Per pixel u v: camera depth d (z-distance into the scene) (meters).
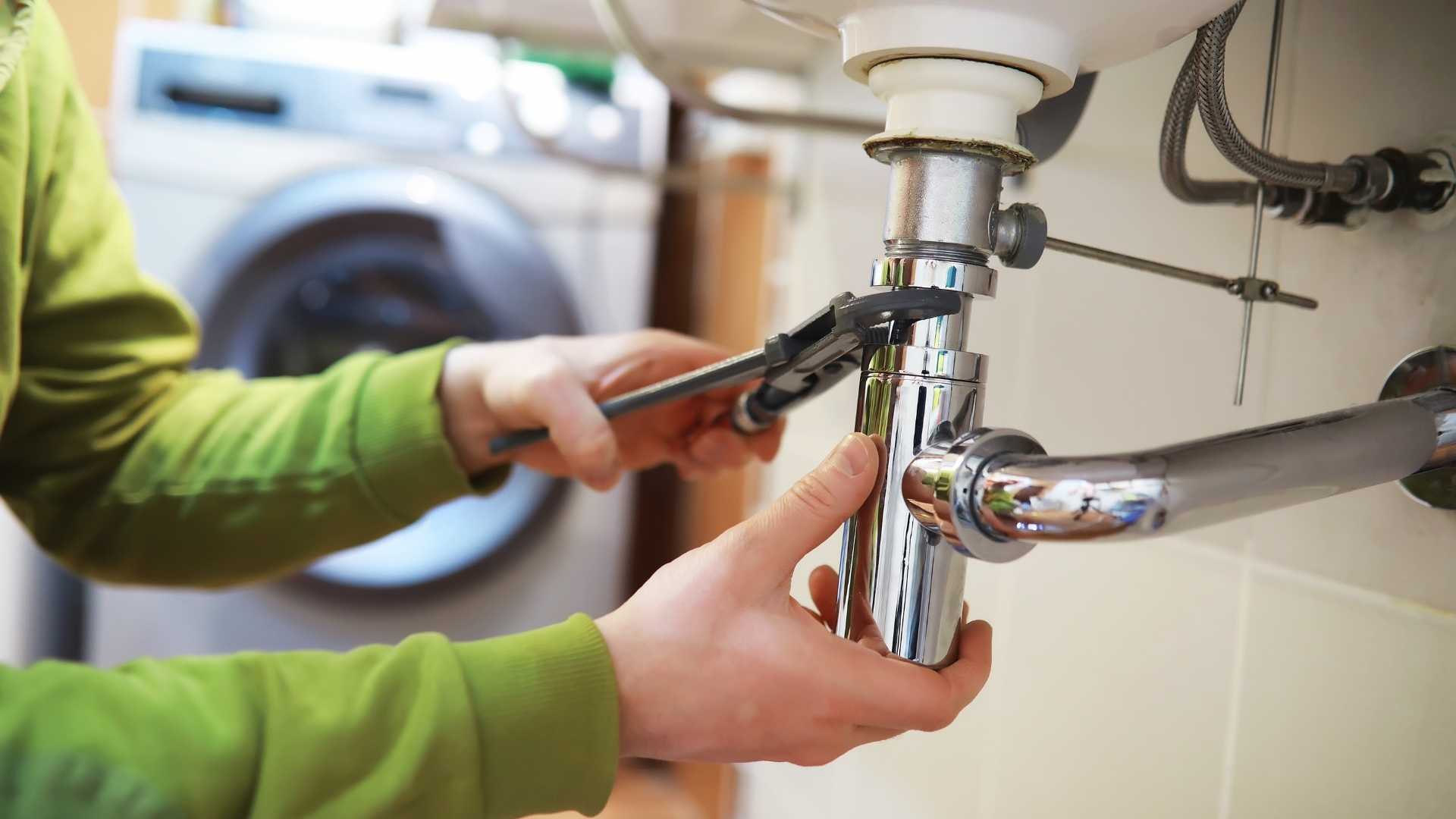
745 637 0.36
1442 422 0.32
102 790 0.31
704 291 1.61
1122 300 0.54
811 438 0.95
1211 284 0.41
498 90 1.61
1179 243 0.49
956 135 0.33
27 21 0.50
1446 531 0.35
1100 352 0.55
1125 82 0.54
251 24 1.80
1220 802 0.45
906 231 0.35
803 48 0.98
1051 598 0.58
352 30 1.82
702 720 0.37
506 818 0.36
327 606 1.59
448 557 1.62
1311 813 0.40
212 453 0.65
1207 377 0.47
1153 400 0.51
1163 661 0.49
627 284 1.65
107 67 1.63
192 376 0.72
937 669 0.36
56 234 0.60
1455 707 0.35
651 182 1.11
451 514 1.63
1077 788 0.55
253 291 1.52
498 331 1.60
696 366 0.64
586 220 1.64
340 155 1.57
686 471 0.70
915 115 0.34
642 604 0.37
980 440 0.32
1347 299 0.40
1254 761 0.43
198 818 0.32
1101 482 0.27
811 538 0.36
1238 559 0.45
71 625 1.62
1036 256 0.35
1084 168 0.58
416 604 1.62
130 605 1.56
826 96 0.98
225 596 1.58
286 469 0.64
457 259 1.56
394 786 0.33
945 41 0.32
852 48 0.34
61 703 0.32
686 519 1.70
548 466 0.67
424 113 1.60
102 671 0.34
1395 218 0.38
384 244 1.54
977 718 0.65
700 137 1.60
